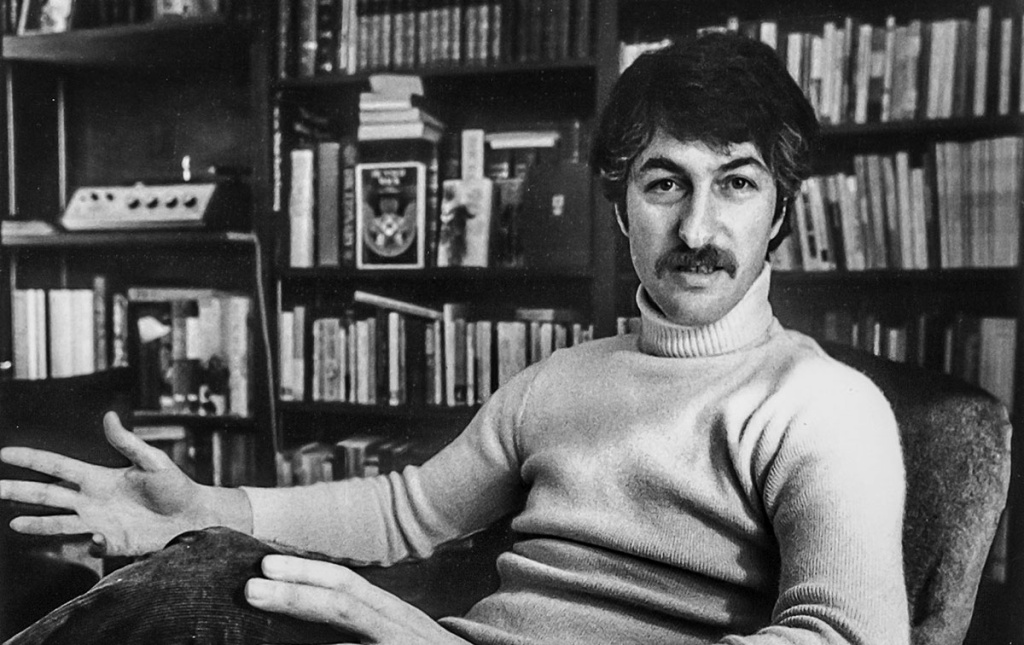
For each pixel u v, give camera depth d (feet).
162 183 6.67
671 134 3.06
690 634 2.92
